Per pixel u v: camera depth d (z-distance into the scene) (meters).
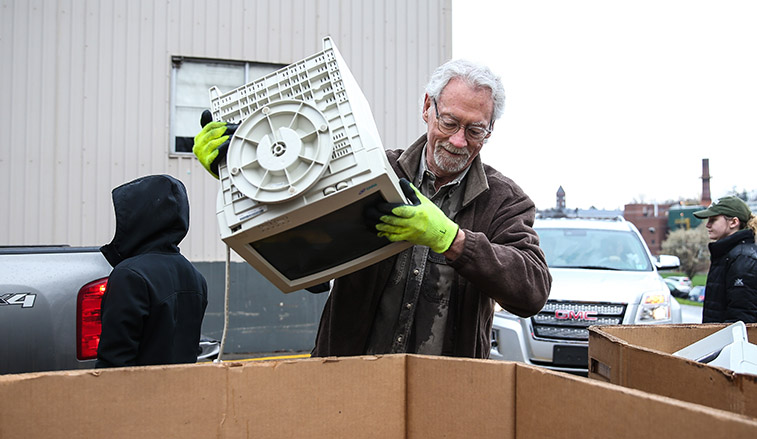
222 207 1.64
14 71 6.32
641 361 1.43
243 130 1.62
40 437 1.07
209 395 1.18
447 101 1.96
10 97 6.31
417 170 2.21
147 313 2.34
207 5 6.77
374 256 1.86
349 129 1.54
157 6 6.65
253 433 1.22
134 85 6.58
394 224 1.65
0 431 1.04
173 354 2.45
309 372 1.27
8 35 6.31
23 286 2.75
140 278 2.34
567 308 4.95
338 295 2.14
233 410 1.20
